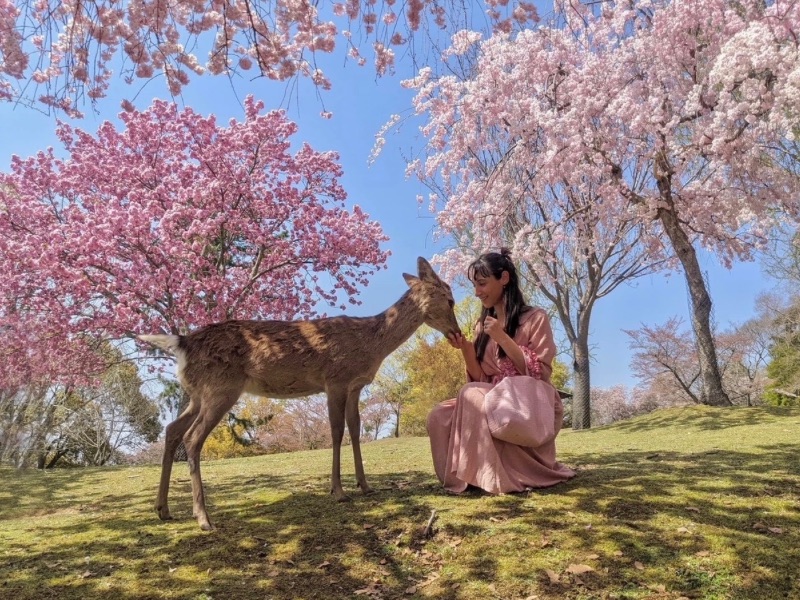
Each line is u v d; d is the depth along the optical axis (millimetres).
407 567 2793
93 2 3715
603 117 9117
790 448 5141
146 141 11844
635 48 9164
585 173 9828
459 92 10219
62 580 2832
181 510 4164
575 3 4789
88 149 11961
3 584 2824
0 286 10414
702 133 8547
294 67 5172
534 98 9484
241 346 3791
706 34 8836
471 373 4055
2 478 6996
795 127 8805
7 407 11062
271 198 11758
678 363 24062
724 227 11172
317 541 3121
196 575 2797
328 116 5684
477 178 11531
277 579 2715
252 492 4734
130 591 2666
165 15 4141
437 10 4168
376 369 4004
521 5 4656
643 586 2467
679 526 3008
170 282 10328
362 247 11906
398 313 3971
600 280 14375
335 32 5094
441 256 13023
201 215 10523
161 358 12570
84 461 21219
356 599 2512
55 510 5062
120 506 4852
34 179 11438
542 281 14945
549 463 3846
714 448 5523
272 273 12391
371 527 3264
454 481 3844
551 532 3010
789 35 7445
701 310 10969
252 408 23250
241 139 11531
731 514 3160
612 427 10906
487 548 2887
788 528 2953
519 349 3709
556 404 3963
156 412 19984
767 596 2361
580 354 14938
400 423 26719
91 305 11297
